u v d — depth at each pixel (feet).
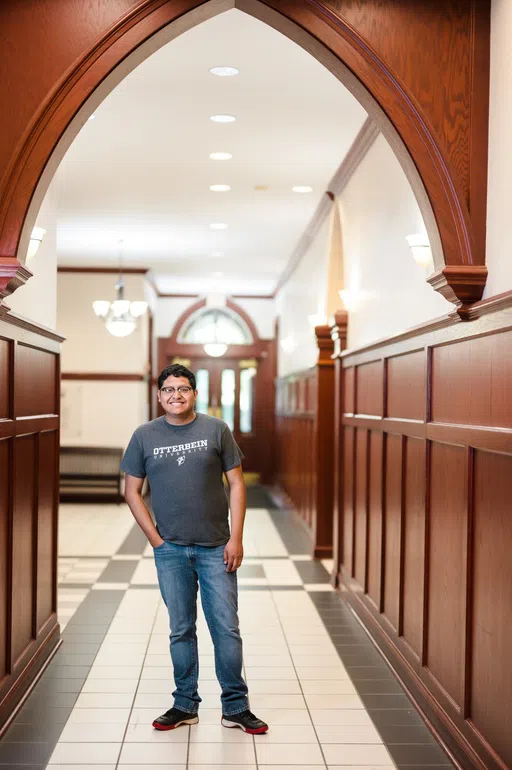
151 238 38.68
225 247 40.96
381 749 12.73
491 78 12.21
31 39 11.88
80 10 11.93
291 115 21.02
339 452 24.70
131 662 16.78
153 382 56.08
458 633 12.53
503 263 11.45
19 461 14.32
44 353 16.85
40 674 15.69
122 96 19.79
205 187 28.91
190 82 18.85
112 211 33.01
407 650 15.62
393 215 18.75
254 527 36.29
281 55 17.30
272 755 12.41
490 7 12.32
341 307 29.50
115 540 32.14
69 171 26.86
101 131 22.54
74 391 46.93
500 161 11.73
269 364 58.85
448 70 12.37
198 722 13.64
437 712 13.28
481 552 11.58
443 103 12.36
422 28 12.37
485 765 10.96
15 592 14.08
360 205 23.32
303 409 36.45
